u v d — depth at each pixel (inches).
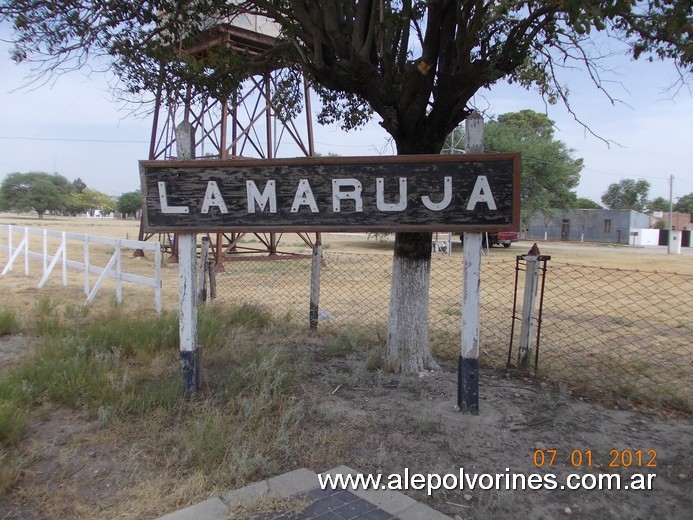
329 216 165.5
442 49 184.5
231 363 214.1
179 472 129.6
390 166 161.6
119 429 150.4
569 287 576.1
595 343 285.9
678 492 125.9
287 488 121.3
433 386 192.2
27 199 3715.6
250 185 168.4
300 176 165.9
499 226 157.5
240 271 655.1
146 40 231.6
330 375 202.7
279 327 293.3
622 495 124.3
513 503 120.0
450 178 158.7
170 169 171.0
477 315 164.4
